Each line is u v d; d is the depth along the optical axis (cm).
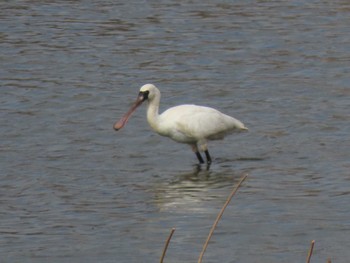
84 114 2133
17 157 1831
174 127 1769
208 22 2908
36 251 1366
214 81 2380
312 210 1520
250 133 1989
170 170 1758
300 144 1912
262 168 1759
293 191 1619
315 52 2616
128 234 1427
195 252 1354
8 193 1627
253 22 2903
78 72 2447
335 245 1377
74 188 1653
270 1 3158
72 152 1870
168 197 1596
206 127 1769
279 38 2742
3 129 2017
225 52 2623
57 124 2058
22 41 2711
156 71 2462
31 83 2350
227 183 1670
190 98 2258
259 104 2198
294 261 1323
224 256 1339
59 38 2745
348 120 2070
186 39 2742
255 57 2578
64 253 1358
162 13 3017
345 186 1641
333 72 2444
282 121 2075
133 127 2038
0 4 3117
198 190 1633
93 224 1473
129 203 1570
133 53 2616
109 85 2344
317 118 2088
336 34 2781
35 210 1541
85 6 3105
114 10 3053
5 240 1409
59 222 1484
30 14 2997
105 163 1802
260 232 1426
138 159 1827
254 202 1560
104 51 2631
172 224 1464
